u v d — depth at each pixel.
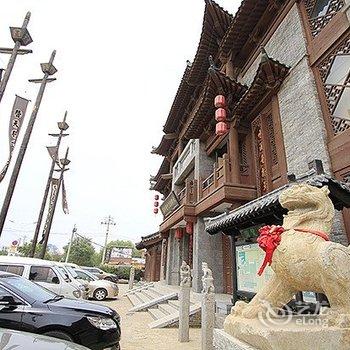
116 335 5.23
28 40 10.21
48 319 4.81
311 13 8.33
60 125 19.45
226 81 10.07
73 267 18.44
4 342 3.03
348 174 6.07
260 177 9.61
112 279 26.84
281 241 2.38
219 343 2.49
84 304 5.61
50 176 18.38
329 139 6.76
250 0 10.06
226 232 6.36
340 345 1.86
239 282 5.74
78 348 3.34
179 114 18.98
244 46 11.87
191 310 8.58
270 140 9.38
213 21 12.72
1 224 9.63
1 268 8.86
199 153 13.97
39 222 17.58
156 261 25.22
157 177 25.31
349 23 6.67
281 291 2.38
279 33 9.59
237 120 10.30
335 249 2.04
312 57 7.76
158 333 7.75
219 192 9.76
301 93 7.79
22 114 10.08
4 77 9.39
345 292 1.98
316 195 2.43
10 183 10.23
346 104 6.60
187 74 16.14
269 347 1.82
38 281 9.06
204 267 6.00
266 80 8.78
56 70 12.91
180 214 12.98
